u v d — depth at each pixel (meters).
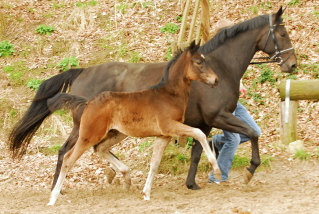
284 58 7.21
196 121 7.18
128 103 6.31
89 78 7.60
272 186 7.27
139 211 5.69
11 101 11.20
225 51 7.16
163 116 6.29
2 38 13.45
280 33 7.16
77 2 15.11
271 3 13.86
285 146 8.98
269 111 10.37
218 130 9.77
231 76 7.10
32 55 12.77
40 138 10.26
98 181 8.12
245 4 13.90
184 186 7.65
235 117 6.98
